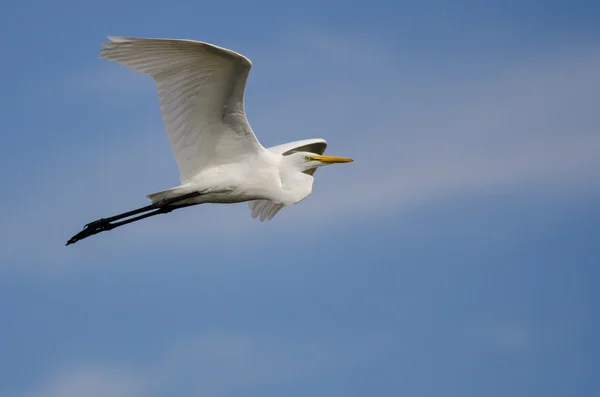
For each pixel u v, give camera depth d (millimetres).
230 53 12445
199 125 13570
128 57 12625
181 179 13961
